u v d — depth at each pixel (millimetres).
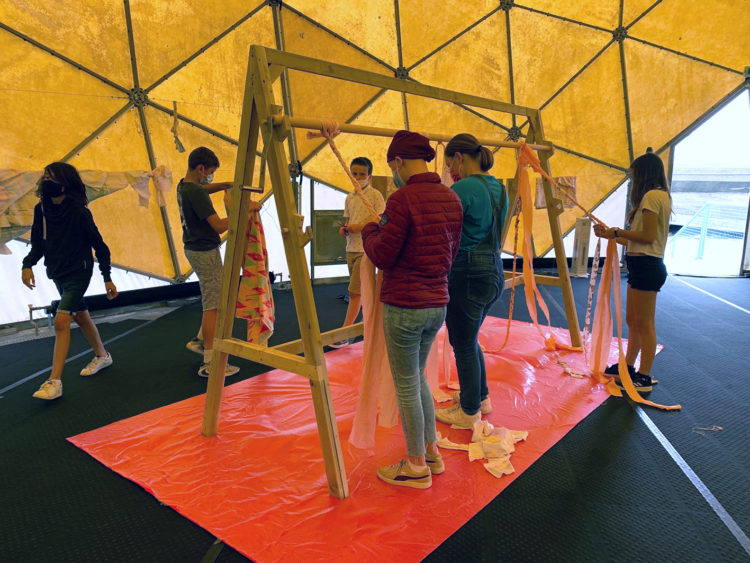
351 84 6570
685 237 11109
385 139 7148
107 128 5180
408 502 2068
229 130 6031
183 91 5578
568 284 4023
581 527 1933
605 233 3225
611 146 7383
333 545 1807
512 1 6566
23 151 4727
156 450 2535
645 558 1763
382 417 2361
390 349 2002
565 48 6883
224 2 5449
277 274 6957
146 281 5938
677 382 3400
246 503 2074
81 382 3510
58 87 4824
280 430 2746
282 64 2117
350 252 3992
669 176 7496
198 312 5625
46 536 1898
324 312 5645
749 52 6559
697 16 6480
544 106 7285
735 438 2639
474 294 2408
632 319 3262
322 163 6840
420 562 1726
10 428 2811
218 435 2691
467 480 2238
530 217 3607
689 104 7004
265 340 2992
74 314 3512
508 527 1930
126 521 1990
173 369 3781
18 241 4734
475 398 2643
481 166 2482
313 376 2049
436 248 1881
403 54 6676
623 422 2830
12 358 4047
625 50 6824
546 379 3441
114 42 4988
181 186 3436
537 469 2344
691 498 2119
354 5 6121
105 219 5348
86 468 2391
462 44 6766
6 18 4387
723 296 6051
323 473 2311
